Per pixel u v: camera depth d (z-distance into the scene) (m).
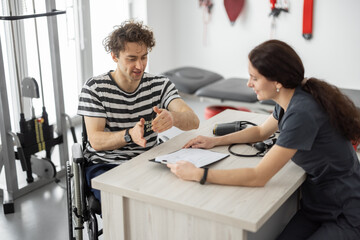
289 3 4.20
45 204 2.84
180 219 1.54
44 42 3.54
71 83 4.07
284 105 1.69
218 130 2.10
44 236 2.50
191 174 1.62
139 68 1.95
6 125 2.73
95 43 4.08
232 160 1.81
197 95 3.84
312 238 1.69
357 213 1.68
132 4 4.49
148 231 1.64
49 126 2.95
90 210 1.91
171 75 4.17
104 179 1.67
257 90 1.66
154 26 4.61
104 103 2.02
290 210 2.02
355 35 4.00
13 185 2.85
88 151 2.12
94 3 3.98
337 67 4.16
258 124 2.23
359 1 3.90
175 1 4.77
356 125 1.62
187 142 2.03
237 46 4.59
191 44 4.84
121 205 1.65
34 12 2.72
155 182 1.64
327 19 4.07
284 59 1.57
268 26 4.36
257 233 1.73
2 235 2.51
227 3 4.42
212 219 1.44
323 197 1.73
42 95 2.88
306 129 1.57
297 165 1.77
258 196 1.53
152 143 2.15
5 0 2.57
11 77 2.82
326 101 1.59
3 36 3.38
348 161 1.68
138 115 2.09
